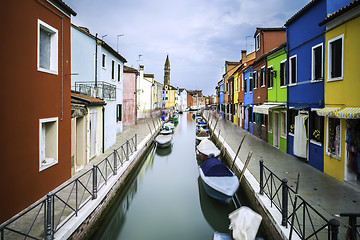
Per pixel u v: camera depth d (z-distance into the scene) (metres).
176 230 6.64
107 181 7.25
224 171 8.05
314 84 8.28
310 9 8.53
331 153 7.28
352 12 6.22
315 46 8.18
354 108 6.04
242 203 7.86
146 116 31.66
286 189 4.68
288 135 10.60
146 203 8.43
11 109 4.82
